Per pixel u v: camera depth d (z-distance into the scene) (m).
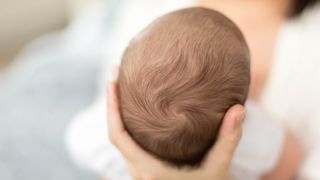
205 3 1.08
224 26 0.64
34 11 2.44
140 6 1.23
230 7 1.04
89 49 1.51
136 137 0.66
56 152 1.12
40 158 1.10
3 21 2.35
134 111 0.64
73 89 1.34
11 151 1.12
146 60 0.62
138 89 0.63
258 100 0.98
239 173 0.81
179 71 0.61
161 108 0.62
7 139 1.14
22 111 1.24
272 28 1.01
